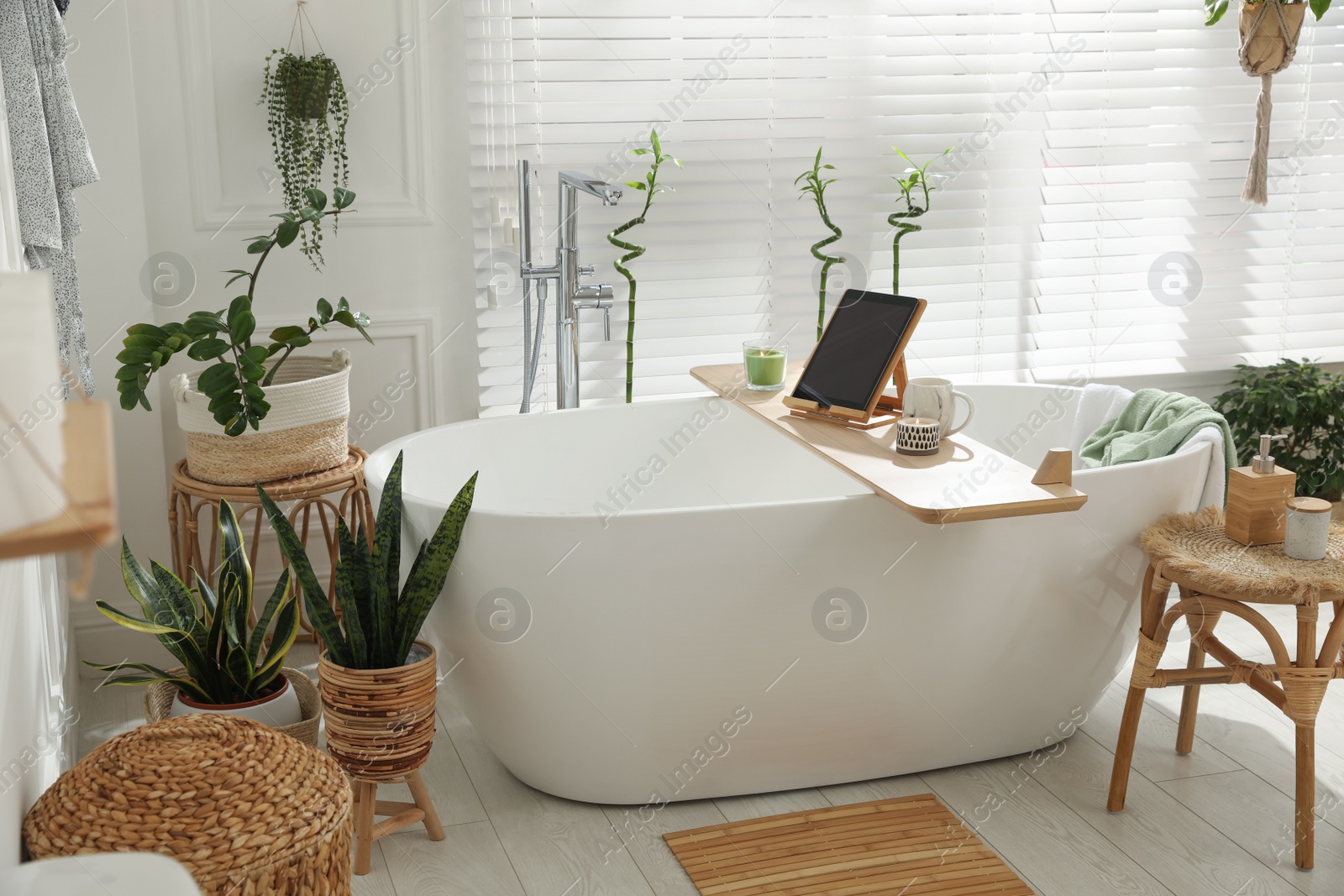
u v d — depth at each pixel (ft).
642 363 10.51
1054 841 6.76
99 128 8.45
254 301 9.37
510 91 9.66
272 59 9.01
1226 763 7.64
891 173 10.62
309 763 4.89
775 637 6.70
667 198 10.19
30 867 3.66
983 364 11.28
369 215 9.49
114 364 8.81
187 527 8.24
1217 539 7.01
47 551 1.65
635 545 6.34
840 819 7.00
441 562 6.42
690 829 6.91
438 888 6.35
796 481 9.70
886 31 10.36
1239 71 11.23
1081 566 7.13
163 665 9.11
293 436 8.11
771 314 10.67
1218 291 11.66
